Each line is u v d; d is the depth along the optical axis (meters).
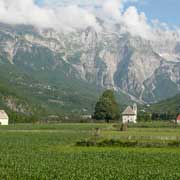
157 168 70.38
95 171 65.50
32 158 83.00
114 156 88.62
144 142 111.88
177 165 75.25
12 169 66.12
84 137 141.00
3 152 95.56
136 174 62.81
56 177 59.66
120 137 122.56
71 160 80.75
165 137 120.06
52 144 119.56
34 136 147.12
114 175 61.78
